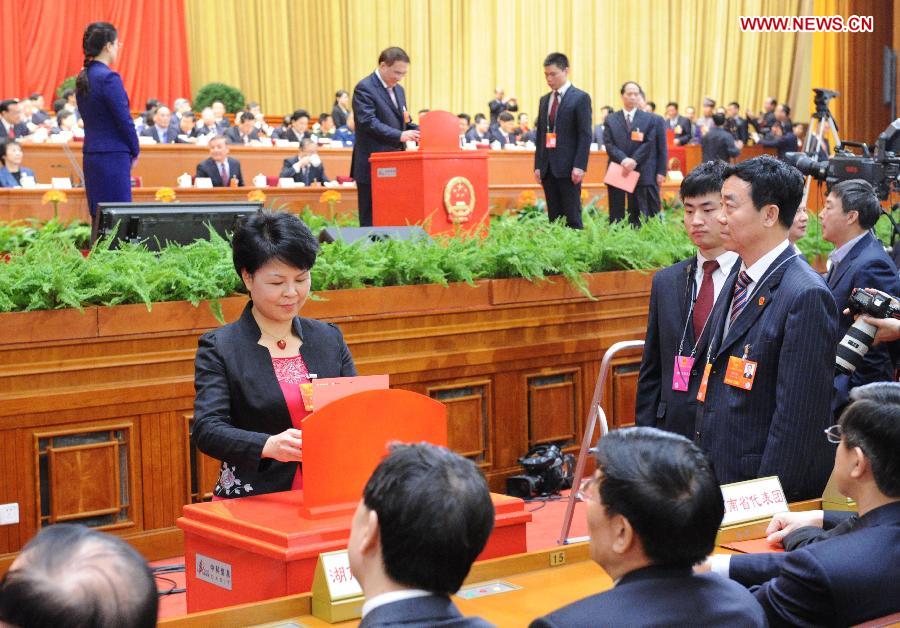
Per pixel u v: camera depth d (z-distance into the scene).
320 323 2.92
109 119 6.91
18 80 15.32
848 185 4.34
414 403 2.47
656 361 3.66
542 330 5.46
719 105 20.50
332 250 5.05
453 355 5.16
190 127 13.48
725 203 3.13
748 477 3.10
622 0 19.83
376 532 1.55
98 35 6.89
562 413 5.58
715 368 3.20
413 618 1.51
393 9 18.27
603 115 18.39
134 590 1.15
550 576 2.40
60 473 4.25
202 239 5.01
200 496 4.58
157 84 16.36
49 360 4.22
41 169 10.58
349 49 17.95
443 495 1.53
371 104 7.54
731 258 3.49
